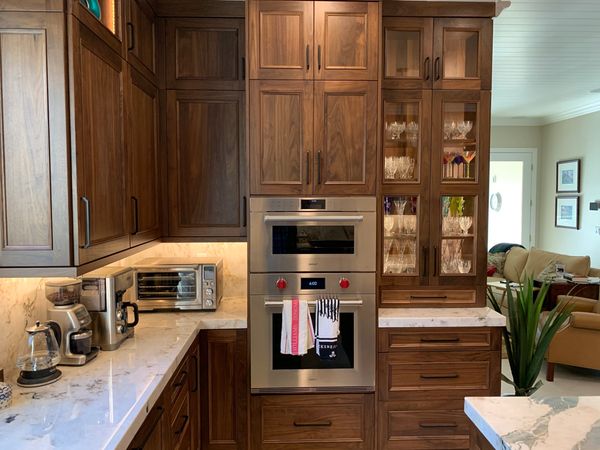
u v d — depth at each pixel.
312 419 2.50
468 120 2.67
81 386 1.52
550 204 6.86
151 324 2.33
